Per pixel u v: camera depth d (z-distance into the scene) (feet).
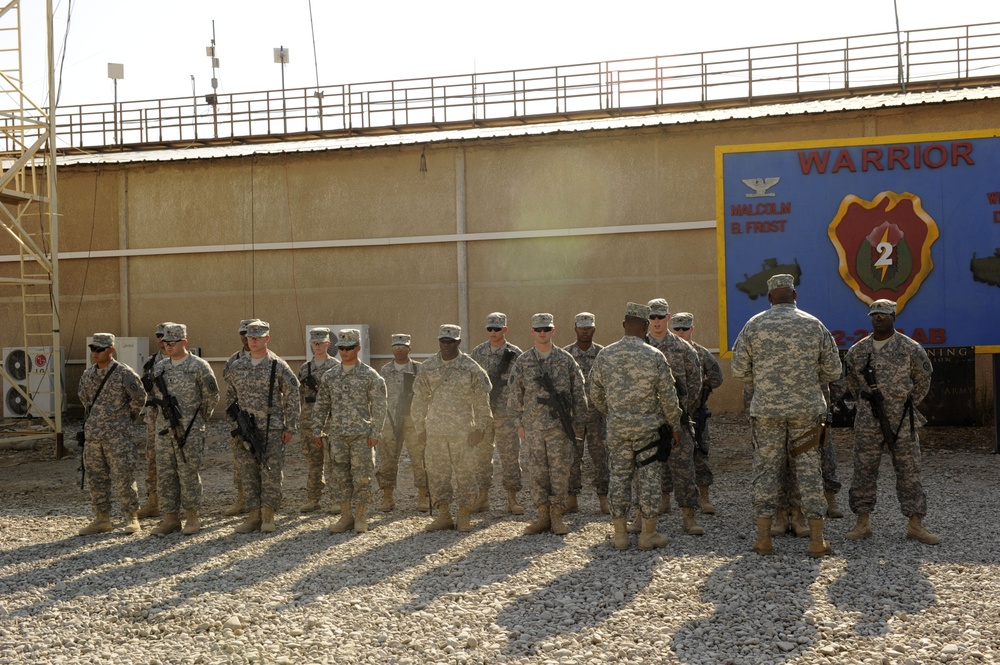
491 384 27.68
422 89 60.90
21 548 24.75
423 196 53.72
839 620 16.51
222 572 21.34
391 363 29.94
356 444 25.73
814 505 20.89
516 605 18.01
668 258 50.88
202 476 37.42
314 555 22.82
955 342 37.52
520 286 52.65
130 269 57.00
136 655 16.02
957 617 16.52
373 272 54.29
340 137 61.82
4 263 57.52
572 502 27.73
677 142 50.70
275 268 55.36
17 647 16.53
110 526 26.68
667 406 22.20
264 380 26.13
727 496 29.91
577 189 51.98
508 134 51.93
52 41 44.65
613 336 51.52
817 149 38.32
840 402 26.40
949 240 37.52
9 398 54.54
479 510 28.55
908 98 49.37
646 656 15.11
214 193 55.93
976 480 31.48
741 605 17.53
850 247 38.06
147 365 26.71
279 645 16.17
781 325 21.21
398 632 16.70
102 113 64.18
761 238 38.70
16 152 48.75
